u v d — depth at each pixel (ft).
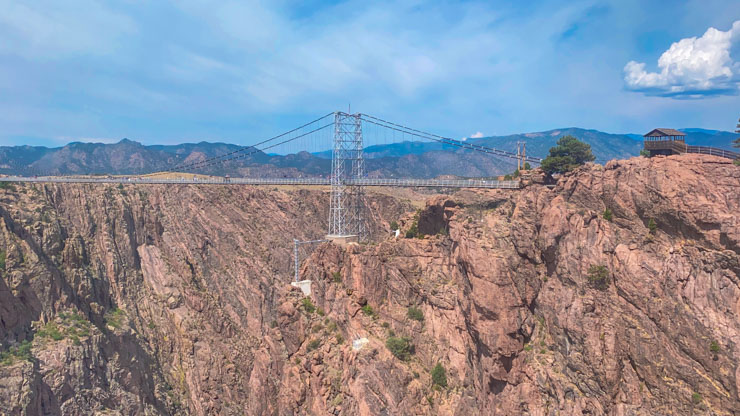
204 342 502.79
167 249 603.67
